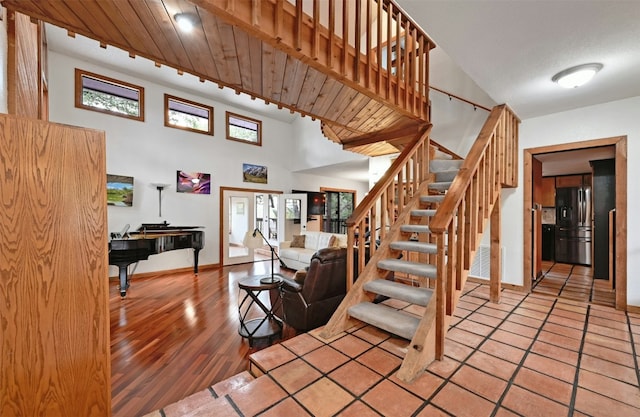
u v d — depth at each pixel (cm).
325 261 285
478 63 238
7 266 117
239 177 697
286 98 274
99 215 137
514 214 377
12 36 157
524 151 370
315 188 875
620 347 213
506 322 260
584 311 289
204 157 636
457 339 225
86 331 134
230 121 691
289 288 300
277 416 145
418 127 358
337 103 282
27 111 198
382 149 505
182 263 599
